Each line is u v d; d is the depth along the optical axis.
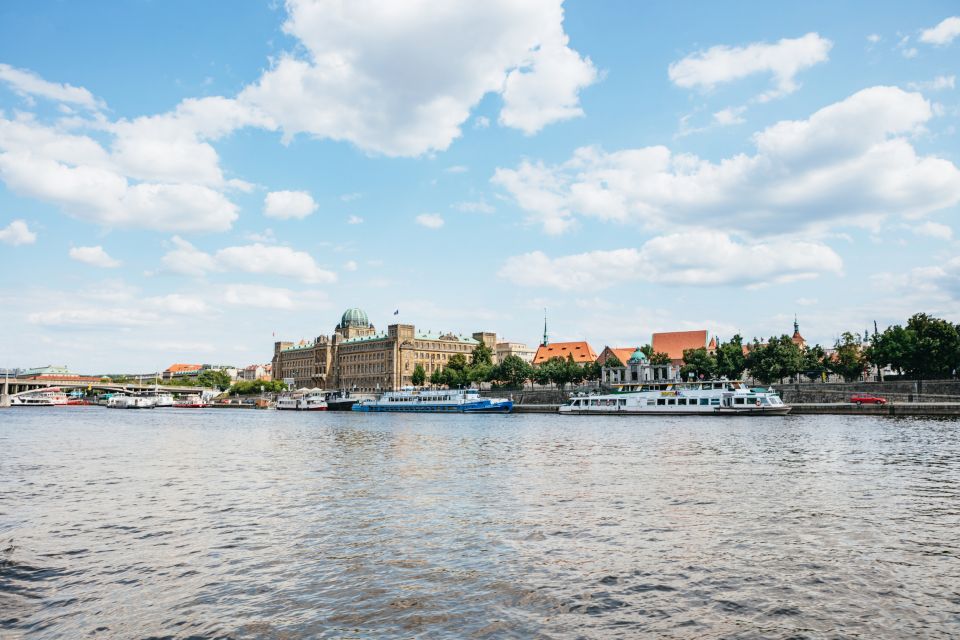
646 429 94.00
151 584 21.77
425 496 37.06
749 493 36.88
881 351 145.75
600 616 18.64
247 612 19.16
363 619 18.50
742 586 21.03
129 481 44.25
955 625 18.06
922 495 36.12
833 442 66.25
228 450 67.00
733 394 126.88
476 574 22.27
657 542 26.19
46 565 24.00
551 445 68.81
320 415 176.88
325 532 28.47
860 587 20.92
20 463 55.44
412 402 183.25
